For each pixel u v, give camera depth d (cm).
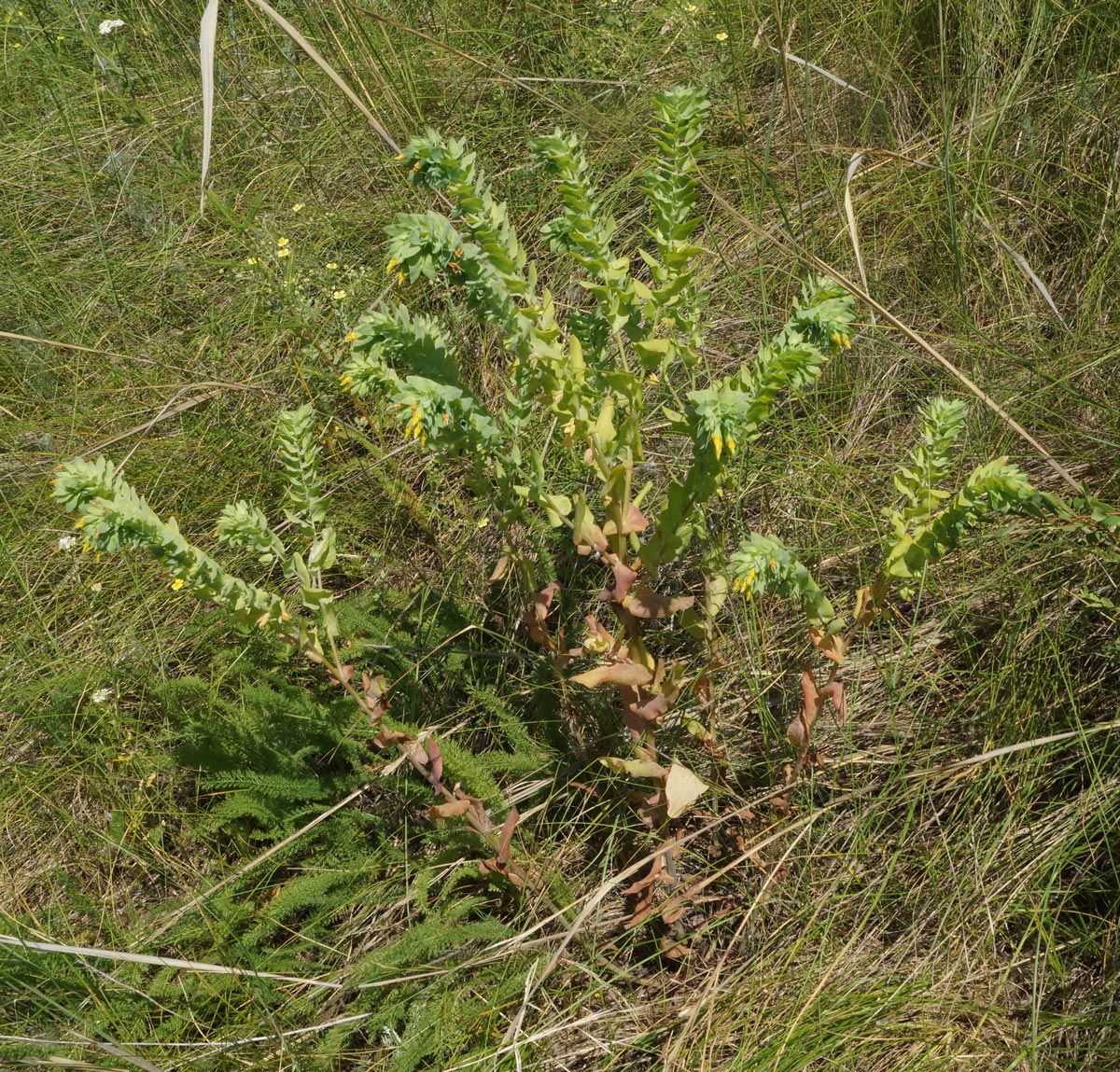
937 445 162
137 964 207
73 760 246
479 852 213
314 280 311
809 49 334
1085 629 221
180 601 268
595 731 229
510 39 364
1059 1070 178
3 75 396
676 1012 194
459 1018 193
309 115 364
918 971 191
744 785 223
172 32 392
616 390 156
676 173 150
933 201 293
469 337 291
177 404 291
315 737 233
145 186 354
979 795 205
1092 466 240
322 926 216
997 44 321
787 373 144
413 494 271
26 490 292
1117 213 271
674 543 167
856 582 238
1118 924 188
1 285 329
